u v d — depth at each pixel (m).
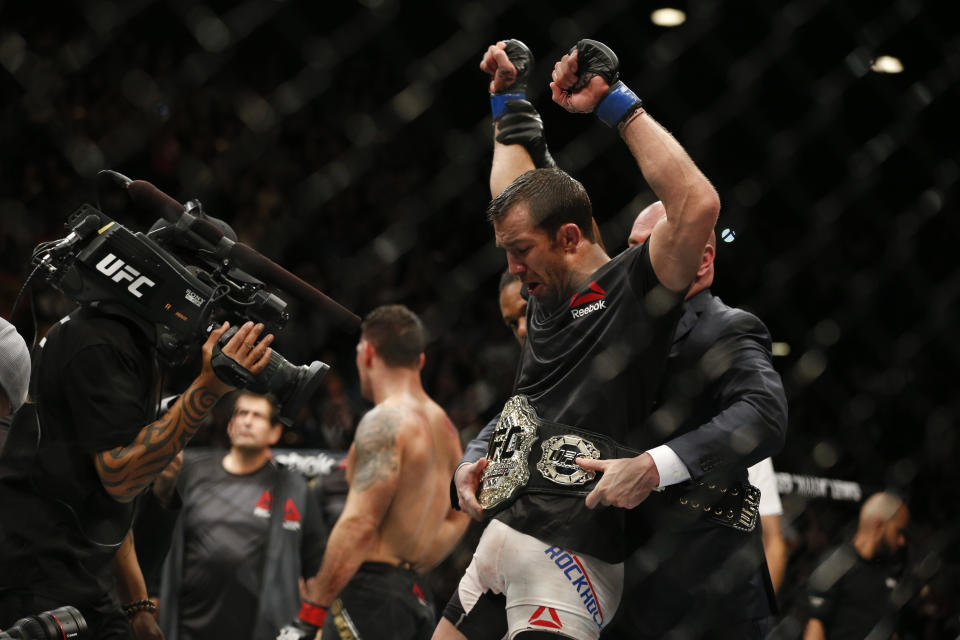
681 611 2.08
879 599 4.09
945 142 6.32
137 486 1.98
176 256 2.08
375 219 6.74
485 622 2.10
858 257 6.94
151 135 5.87
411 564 3.23
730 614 2.10
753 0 6.35
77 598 2.02
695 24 6.50
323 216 6.56
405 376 3.35
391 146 6.91
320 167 6.66
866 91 6.50
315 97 6.77
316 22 6.73
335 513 4.08
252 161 6.36
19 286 4.89
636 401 1.95
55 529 1.99
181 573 3.76
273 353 2.03
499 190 2.39
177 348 2.02
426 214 6.89
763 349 2.13
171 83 6.12
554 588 1.88
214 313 2.05
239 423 3.90
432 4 6.68
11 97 5.43
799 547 4.88
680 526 2.03
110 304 1.98
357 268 6.55
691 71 6.72
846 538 4.93
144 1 4.69
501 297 3.02
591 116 6.69
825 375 6.94
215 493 3.86
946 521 5.68
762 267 7.07
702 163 6.89
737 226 6.95
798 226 7.11
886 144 6.34
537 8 6.28
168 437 1.98
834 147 6.81
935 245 6.59
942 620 4.46
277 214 6.34
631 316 1.91
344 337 6.04
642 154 1.90
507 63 2.43
